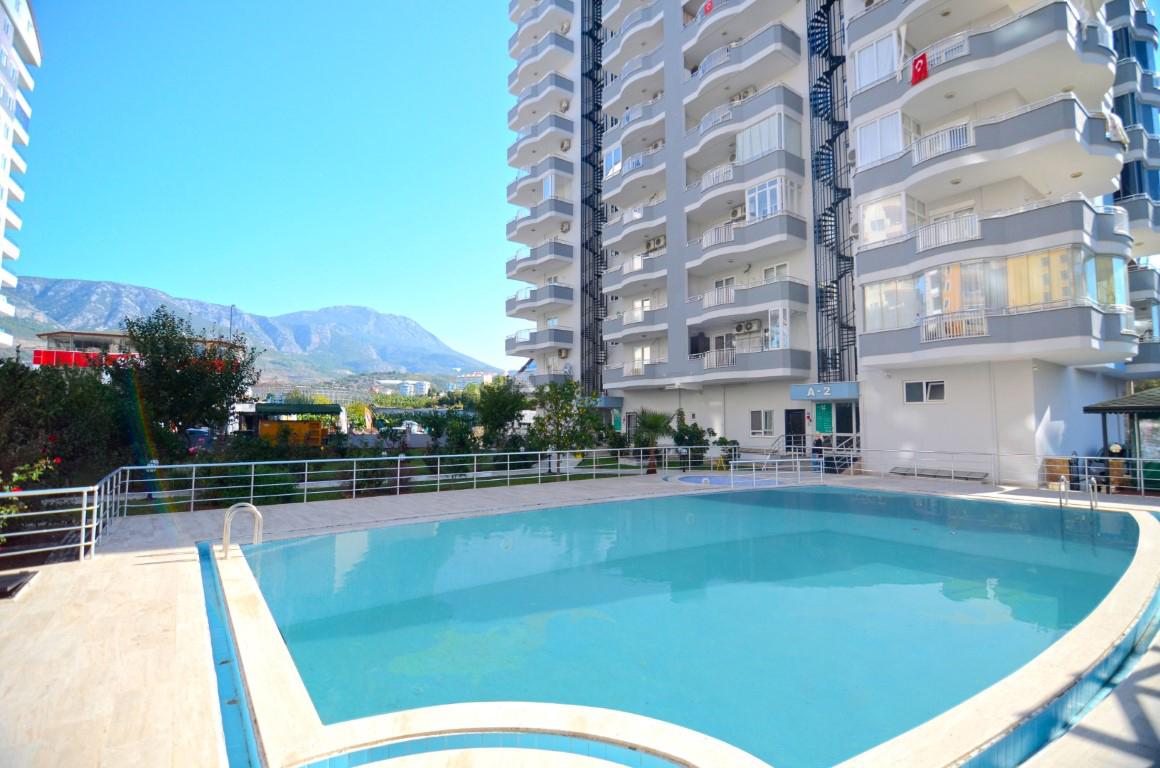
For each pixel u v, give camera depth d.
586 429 20.98
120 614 5.85
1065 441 16.91
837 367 21.05
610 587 8.20
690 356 25.59
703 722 4.61
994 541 10.55
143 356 16.88
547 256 35.75
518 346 37.34
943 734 3.53
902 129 16.69
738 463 21.50
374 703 4.93
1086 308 13.44
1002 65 14.53
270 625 5.56
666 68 27.78
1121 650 4.95
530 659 5.84
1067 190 16.50
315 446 18.16
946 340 15.27
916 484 15.87
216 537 9.70
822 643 6.18
